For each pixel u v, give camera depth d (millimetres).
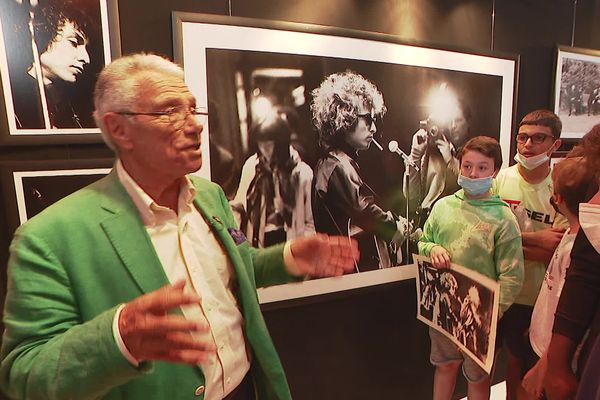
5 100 1262
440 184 2148
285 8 1688
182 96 901
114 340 644
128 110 858
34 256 787
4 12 1231
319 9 1758
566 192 1276
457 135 2160
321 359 1970
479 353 1592
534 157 1834
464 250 1711
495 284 1496
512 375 1899
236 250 1055
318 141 1792
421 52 1988
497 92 2244
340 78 1804
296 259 1127
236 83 1596
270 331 1830
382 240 2016
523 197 1909
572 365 1085
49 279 786
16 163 1310
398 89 1956
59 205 877
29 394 704
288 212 1757
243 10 1608
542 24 2371
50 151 1364
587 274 1032
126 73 875
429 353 2285
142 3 1441
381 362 2141
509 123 2311
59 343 702
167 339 637
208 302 958
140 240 877
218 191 1185
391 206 2021
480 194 1733
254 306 1048
